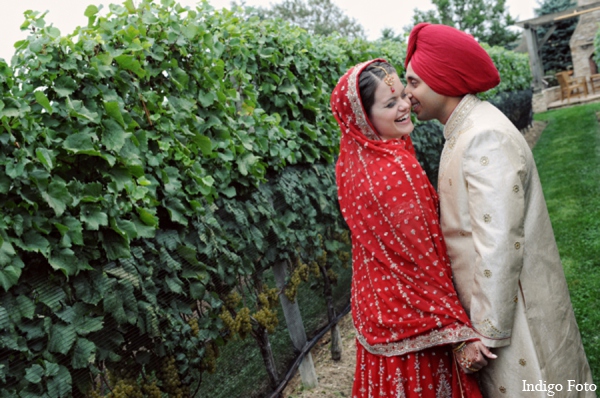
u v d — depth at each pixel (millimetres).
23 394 1918
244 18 4109
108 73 2547
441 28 2064
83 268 2141
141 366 2389
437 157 7297
